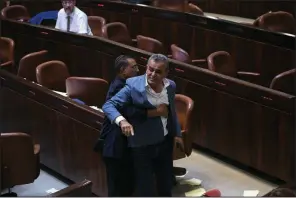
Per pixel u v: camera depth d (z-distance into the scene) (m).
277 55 13.61
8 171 9.34
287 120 10.08
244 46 14.33
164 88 8.30
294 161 10.16
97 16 17.84
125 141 8.41
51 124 10.84
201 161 11.70
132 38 17.66
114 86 8.76
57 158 10.94
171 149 8.70
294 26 15.64
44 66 11.73
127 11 17.66
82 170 10.35
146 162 8.47
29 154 9.41
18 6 17.86
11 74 11.74
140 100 8.15
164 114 8.33
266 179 10.91
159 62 8.02
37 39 15.59
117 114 8.04
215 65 12.42
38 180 11.11
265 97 10.32
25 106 11.40
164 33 16.62
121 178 8.84
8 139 9.16
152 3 18.45
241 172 11.22
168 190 8.91
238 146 11.12
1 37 15.02
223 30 14.78
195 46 15.75
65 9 15.30
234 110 10.99
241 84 10.68
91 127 9.84
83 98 11.17
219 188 10.63
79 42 14.52
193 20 15.58
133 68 8.76
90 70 14.47
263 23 15.38
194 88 11.66
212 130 11.59
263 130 10.55
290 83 11.46
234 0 19.89
